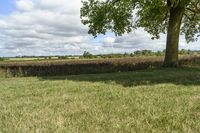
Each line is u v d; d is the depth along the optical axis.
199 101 11.59
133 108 10.30
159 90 14.84
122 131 7.60
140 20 32.81
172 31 31.69
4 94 15.05
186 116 9.05
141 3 30.44
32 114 9.73
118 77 23.17
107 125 8.14
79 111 10.06
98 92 14.65
